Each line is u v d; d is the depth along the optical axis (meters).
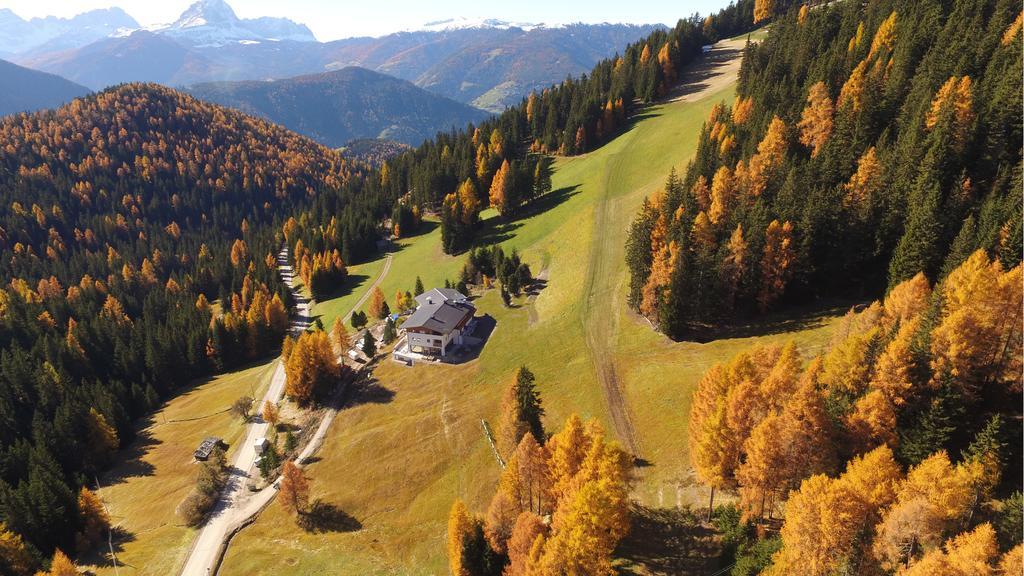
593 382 90.06
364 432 97.81
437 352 114.62
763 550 47.94
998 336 50.97
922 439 47.78
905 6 139.62
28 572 82.06
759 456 50.19
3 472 106.12
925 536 37.78
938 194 75.44
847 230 86.31
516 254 146.00
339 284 189.75
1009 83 82.12
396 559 71.81
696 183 111.31
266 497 90.00
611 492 53.09
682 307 92.06
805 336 80.38
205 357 163.88
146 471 108.44
